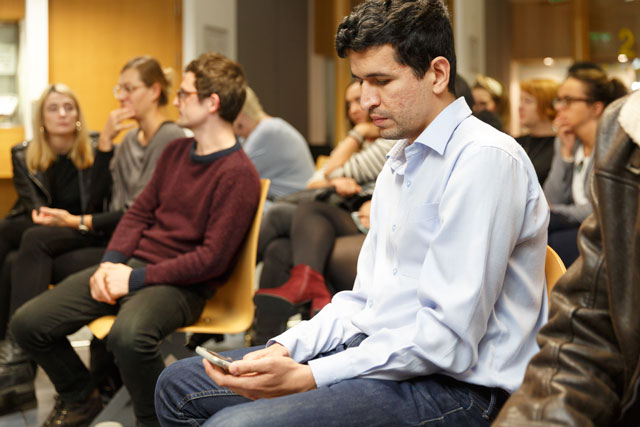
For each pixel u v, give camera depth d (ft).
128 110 10.37
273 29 23.93
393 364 4.19
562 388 3.19
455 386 4.32
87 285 7.98
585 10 26.30
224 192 7.82
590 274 3.44
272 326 8.86
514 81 27.84
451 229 4.17
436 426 4.17
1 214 18.40
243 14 22.40
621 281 3.30
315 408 4.02
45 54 19.02
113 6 19.70
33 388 9.36
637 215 3.29
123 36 19.84
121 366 7.15
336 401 4.08
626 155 3.36
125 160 10.47
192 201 8.05
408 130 4.54
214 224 7.81
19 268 9.71
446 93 4.58
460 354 4.12
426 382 4.32
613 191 3.38
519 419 3.15
